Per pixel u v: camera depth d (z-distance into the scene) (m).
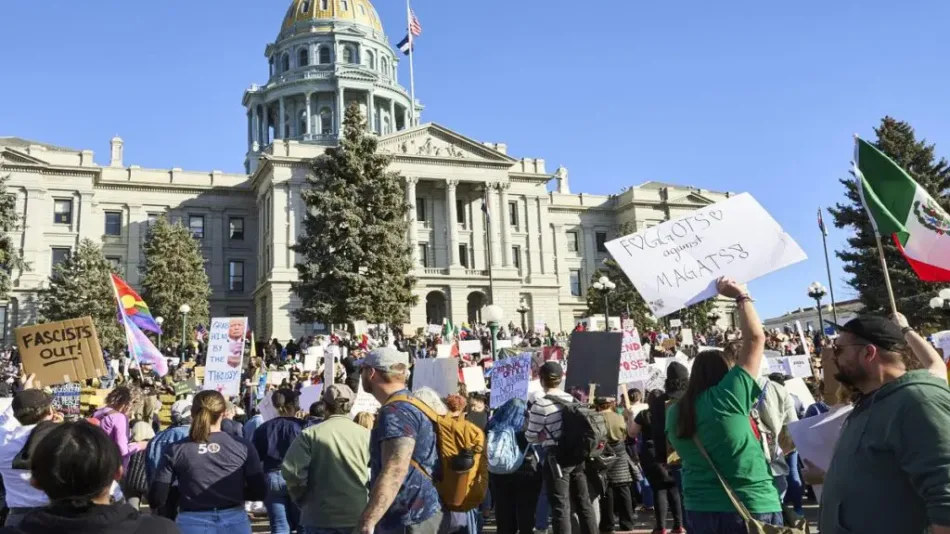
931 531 3.57
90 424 3.24
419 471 5.61
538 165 82.38
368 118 102.75
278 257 68.00
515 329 52.50
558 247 87.25
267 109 105.81
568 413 8.82
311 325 67.38
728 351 7.56
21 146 75.25
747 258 6.16
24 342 12.08
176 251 63.75
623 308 68.12
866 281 49.78
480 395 12.34
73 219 70.69
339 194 45.31
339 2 108.69
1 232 39.53
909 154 50.19
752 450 5.12
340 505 6.73
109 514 3.08
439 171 73.38
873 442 3.76
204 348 49.22
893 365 4.01
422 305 70.19
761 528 4.86
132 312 20.08
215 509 6.44
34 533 2.99
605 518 11.19
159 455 7.23
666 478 10.58
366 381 5.88
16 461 6.39
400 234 46.41
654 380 15.41
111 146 77.75
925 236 7.23
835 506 3.93
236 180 78.50
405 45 82.81
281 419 9.76
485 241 75.69
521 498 9.05
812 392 14.16
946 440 3.46
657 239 6.34
